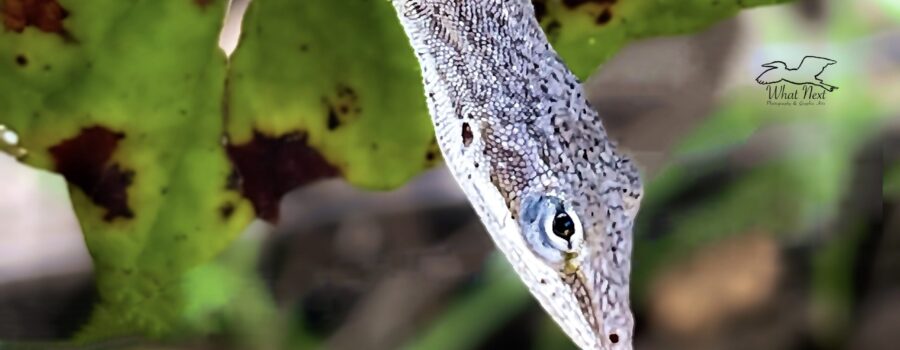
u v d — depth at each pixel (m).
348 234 0.19
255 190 0.13
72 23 0.13
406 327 0.18
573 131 0.14
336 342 0.18
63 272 0.19
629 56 0.18
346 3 0.14
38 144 0.13
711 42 0.18
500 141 0.14
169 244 0.13
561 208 0.13
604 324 0.13
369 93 0.14
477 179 0.14
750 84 0.18
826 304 0.18
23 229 0.19
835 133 0.18
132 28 0.13
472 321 0.18
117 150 0.13
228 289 0.18
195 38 0.13
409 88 0.14
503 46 0.14
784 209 0.18
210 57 0.13
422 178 0.19
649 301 0.19
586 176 0.14
